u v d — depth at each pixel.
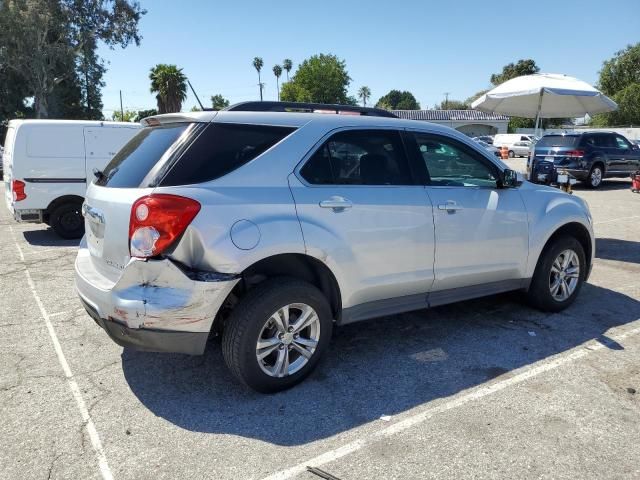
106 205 3.21
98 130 8.69
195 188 2.96
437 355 3.93
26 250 7.78
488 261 4.26
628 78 48.44
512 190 4.46
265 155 3.24
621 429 2.93
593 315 4.83
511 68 73.19
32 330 4.45
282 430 2.93
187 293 2.88
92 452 2.72
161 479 2.51
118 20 39.09
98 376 3.58
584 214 4.92
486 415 3.08
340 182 3.50
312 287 3.33
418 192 3.82
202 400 3.26
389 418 3.05
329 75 67.06
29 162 8.23
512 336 4.30
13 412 3.11
